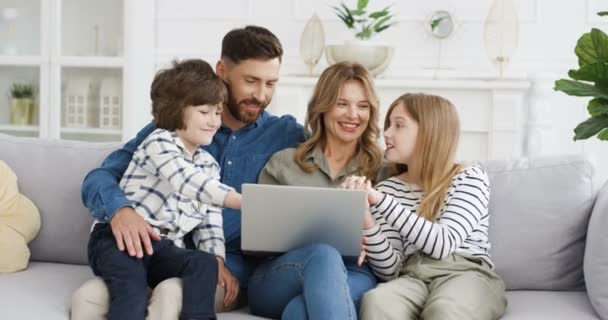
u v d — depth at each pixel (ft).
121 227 6.27
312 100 7.30
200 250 6.43
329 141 7.31
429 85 11.98
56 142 7.75
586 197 6.93
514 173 7.11
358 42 12.17
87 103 13.51
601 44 5.90
